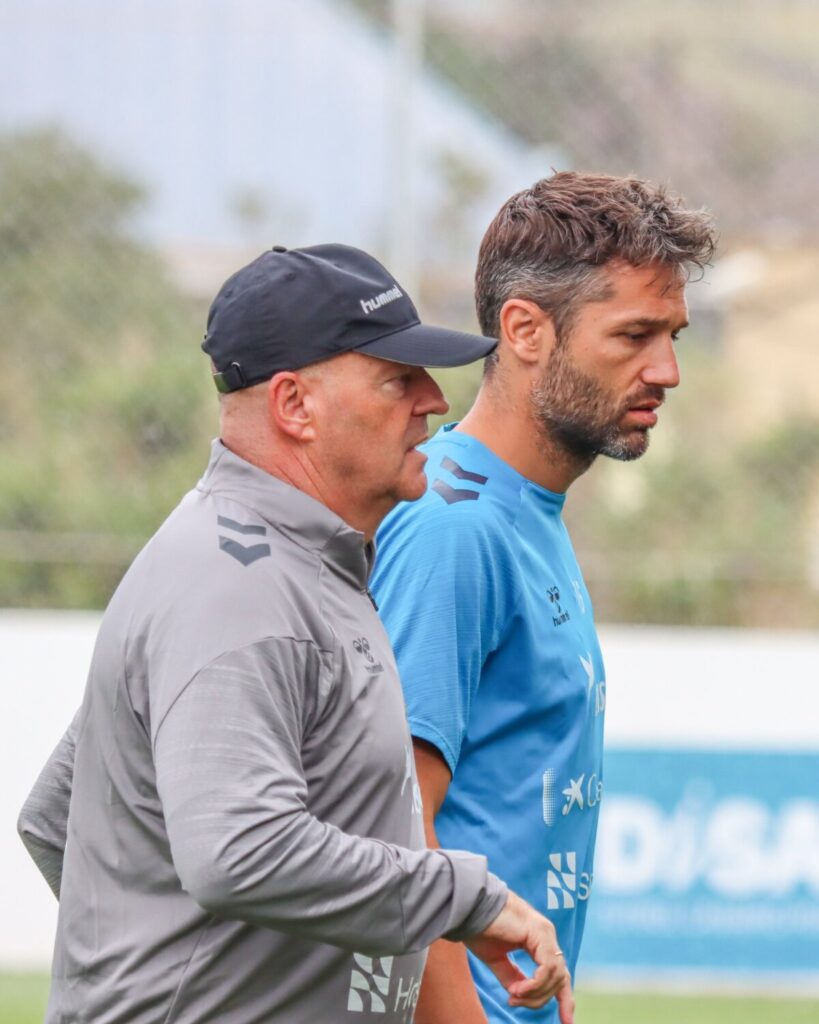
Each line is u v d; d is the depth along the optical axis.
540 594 8.71
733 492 23.77
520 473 8.90
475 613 8.27
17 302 23.75
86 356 23.80
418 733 8.04
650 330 8.71
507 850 8.52
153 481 23.50
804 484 23.86
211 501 6.95
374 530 7.39
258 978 6.65
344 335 6.96
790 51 25.39
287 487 6.94
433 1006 8.02
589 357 8.64
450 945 8.05
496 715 8.53
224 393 7.15
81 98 24.58
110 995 6.74
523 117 25.05
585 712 8.90
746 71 25.42
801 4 25.25
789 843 21.44
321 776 6.70
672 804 21.47
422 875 6.46
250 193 24.92
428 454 8.91
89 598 23.03
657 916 21.30
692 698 21.66
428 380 7.32
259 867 6.09
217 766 6.20
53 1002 7.16
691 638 21.75
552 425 8.79
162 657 6.45
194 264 24.52
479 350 7.11
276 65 25.25
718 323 25.42
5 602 22.92
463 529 8.36
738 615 23.22
